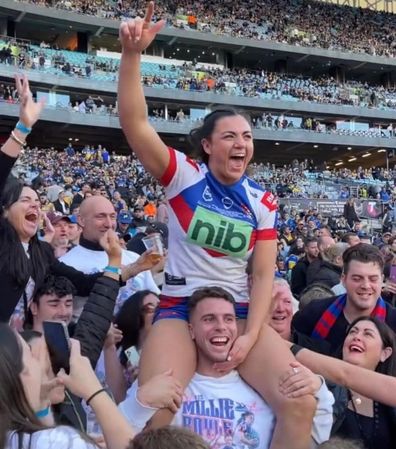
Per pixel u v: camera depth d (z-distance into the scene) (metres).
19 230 3.89
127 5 43.62
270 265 2.87
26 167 27.16
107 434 2.30
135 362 3.83
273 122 44.62
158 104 42.44
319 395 2.83
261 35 47.28
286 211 27.02
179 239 2.85
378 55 50.62
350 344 3.46
